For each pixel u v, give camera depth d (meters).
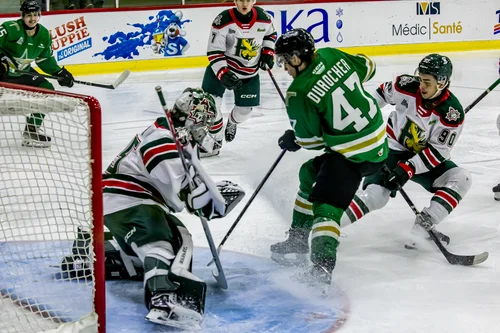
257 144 12.14
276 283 6.10
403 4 23.25
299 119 6.05
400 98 7.36
